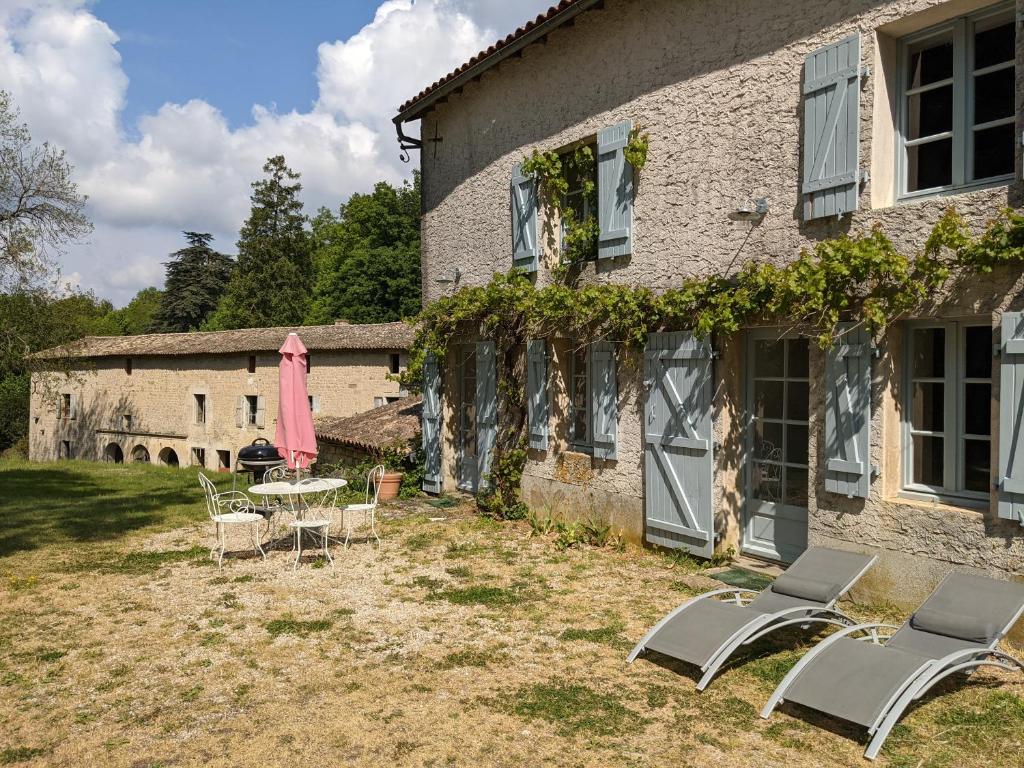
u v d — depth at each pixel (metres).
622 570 7.08
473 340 10.59
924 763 3.65
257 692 4.62
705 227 6.95
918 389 5.58
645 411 7.48
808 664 4.04
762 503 6.87
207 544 8.59
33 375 22.47
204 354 23.00
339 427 13.80
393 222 39.38
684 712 4.24
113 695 4.61
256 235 45.94
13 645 5.46
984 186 5.14
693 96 7.04
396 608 6.17
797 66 6.09
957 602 4.39
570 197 9.05
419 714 4.27
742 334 6.97
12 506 11.46
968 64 5.26
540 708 4.31
